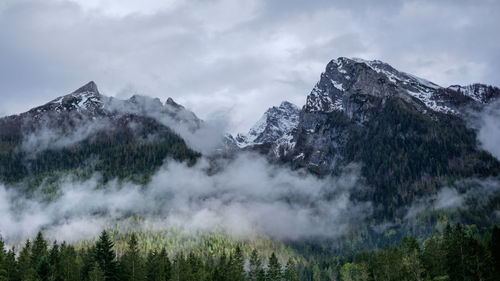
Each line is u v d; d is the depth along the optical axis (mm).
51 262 132000
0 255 125875
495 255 117875
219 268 152000
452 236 131125
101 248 138000
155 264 140125
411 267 119812
